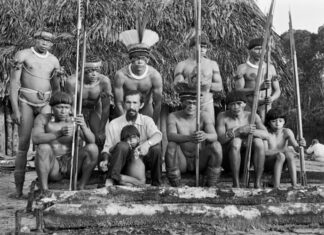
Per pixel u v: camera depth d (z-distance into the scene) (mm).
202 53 6160
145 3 10469
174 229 3934
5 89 9383
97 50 9820
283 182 5895
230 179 5758
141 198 4273
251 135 5305
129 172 5121
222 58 10180
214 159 5301
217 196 4336
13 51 9484
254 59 6438
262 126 5652
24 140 5766
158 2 10430
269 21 5285
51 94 5918
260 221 4098
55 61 5941
